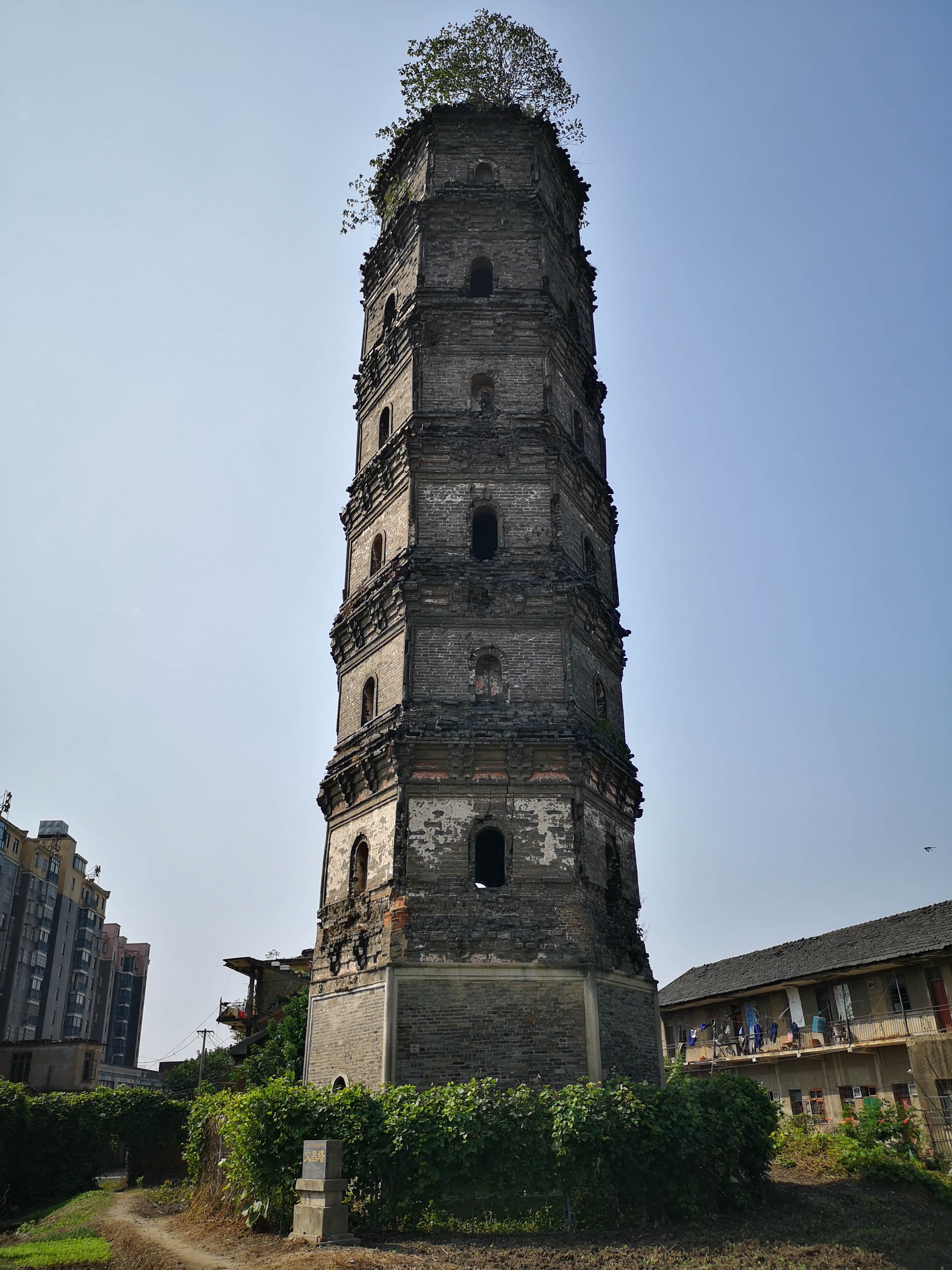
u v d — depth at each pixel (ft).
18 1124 127.65
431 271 117.19
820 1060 142.31
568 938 85.71
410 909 85.92
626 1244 61.93
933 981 127.24
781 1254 61.00
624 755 103.14
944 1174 96.68
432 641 97.35
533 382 111.55
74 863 351.46
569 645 97.96
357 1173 66.23
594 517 114.93
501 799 90.84
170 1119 139.33
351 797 99.09
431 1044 80.64
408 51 127.03
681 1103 72.02
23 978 309.01
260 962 175.52
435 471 105.91
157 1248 68.03
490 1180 66.59
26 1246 72.79
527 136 125.90
